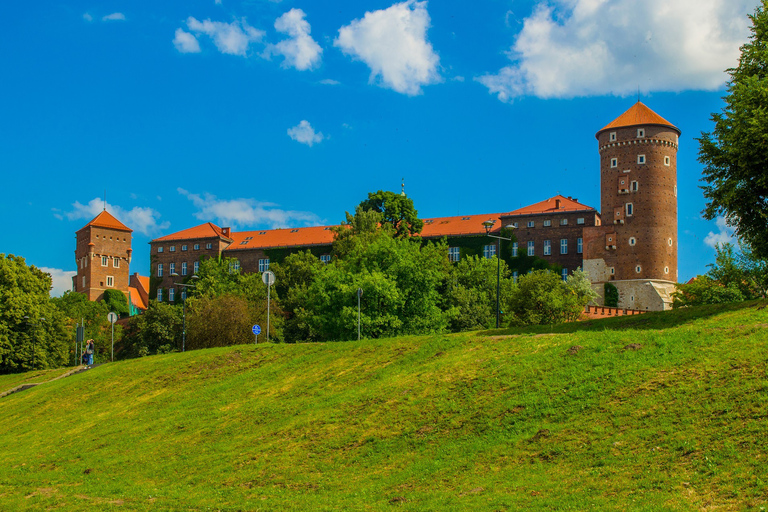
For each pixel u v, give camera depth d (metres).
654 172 102.25
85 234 154.75
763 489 16.25
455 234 119.25
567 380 25.36
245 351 45.44
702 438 19.27
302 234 138.62
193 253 140.62
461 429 24.45
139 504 23.14
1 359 84.75
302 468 24.66
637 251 102.00
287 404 32.75
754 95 34.94
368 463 23.97
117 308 144.75
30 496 25.81
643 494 17.36
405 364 34.19
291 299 109.12
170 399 39.12
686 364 23.95
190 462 27.62
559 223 112.50
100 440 33.56
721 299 71.12
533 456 21.14
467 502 18.84
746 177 36.22
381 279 72.00
